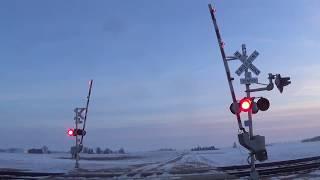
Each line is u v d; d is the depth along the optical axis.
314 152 54.81
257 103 16.48
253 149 16.56
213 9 16.78
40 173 27.33
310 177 22.81
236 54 16.70
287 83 16.56
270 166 30.77
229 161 42.84
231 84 16.66
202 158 52.28
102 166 35.97
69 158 56.47
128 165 37.28
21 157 59.03
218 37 16.75
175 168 31.19
